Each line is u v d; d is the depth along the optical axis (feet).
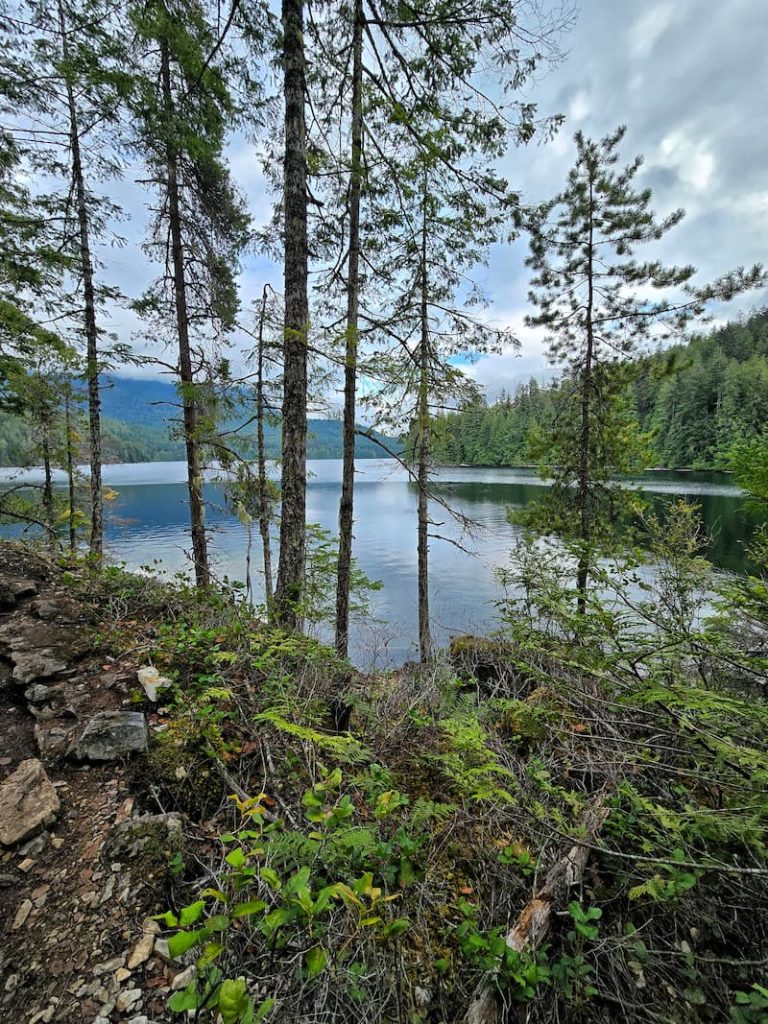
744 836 5.08
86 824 5.87
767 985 4.99
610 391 30.04
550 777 7.49
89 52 13.44
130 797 6.35
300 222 13.46
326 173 15.96
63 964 4.38
